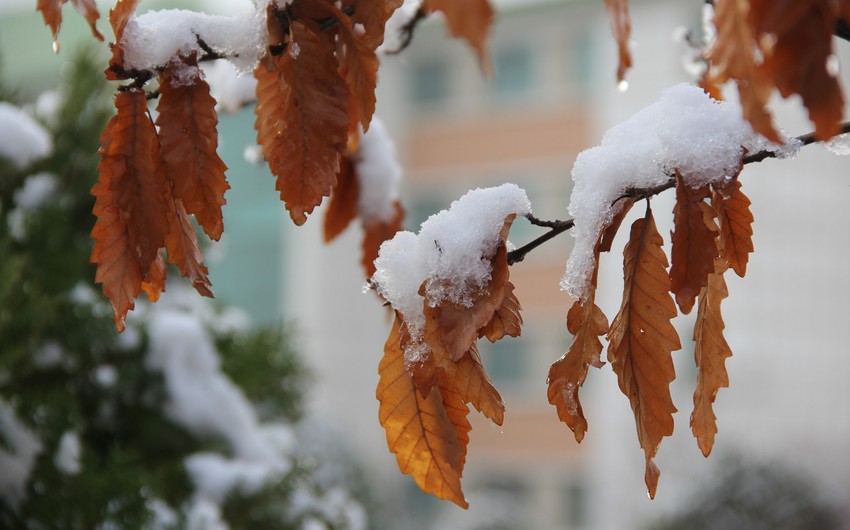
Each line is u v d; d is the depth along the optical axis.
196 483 4.13
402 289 1.04
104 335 4.04
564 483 15.17
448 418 1.04
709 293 0.98
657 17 14.85
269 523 4.20
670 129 0.95
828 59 0.66
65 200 4.32
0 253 3.56
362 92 1.02
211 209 0.98
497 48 16.42
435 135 16.80
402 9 1.96
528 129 16.09
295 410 5.05
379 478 15.12
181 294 4.83
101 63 4.48
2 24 18.11
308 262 16.31
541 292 15.42
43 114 4.43
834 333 16.30
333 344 16.42
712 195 0.96
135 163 0.98
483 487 15.77
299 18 1.02
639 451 14.45
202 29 1.03
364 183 1.82
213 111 0.99
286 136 1.01
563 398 0.95
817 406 16.02
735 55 0.69
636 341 0.92
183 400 4.24
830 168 16.30
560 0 15.48
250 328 5.04
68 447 3.81
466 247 1.01
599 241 0.95
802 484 11.45
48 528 3.55
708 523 11.23
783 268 15.84
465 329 0.99
